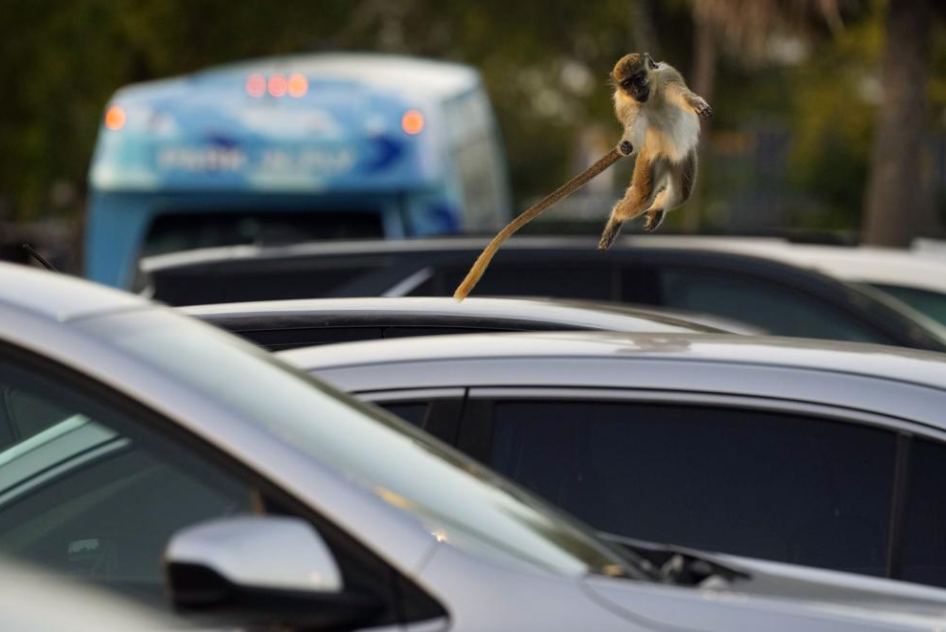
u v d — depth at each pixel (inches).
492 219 2231.8
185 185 1695.4
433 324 558.6
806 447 443.2
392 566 312.7
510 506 357.4
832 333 956.0
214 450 316.8
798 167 3654.0
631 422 447.8
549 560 337.1
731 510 440.8
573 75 4033.0
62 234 3193.9
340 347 474.3
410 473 345.1
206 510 319.3
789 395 446.3
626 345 466.6
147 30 2719.0
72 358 319.9
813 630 336.5
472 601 313.4
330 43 3432.6
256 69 1868.8
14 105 2731.3
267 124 1688.0
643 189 450.0
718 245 1137.4
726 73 3794.3
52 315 326.0
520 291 986.1
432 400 450.9
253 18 2999.5
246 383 340.5
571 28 3703.3
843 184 3612.2
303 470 317.1
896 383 448.5
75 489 373.7
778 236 1195.3
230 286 1027.9
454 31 3582.7
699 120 447.5
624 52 3752.5
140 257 1701.5
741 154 3855.8
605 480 444.1
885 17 1669.5
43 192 2787.9
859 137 3383.4
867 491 438.9
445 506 338.6
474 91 2098.9
